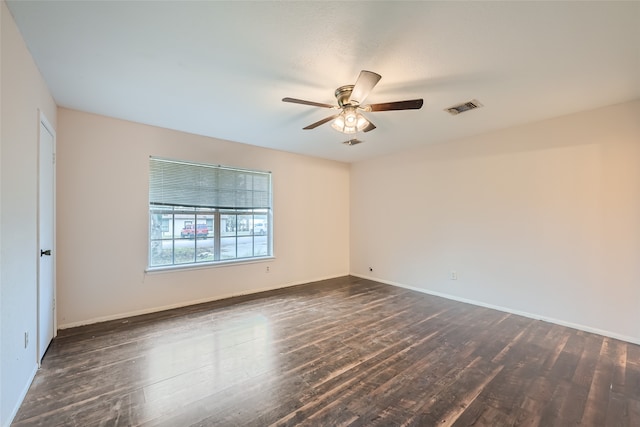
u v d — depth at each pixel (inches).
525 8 60.2
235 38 70.7
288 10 60.9
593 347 104.2
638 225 107.7
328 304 152.6
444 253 167.9
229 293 165.0
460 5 59.4
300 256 199.2
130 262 132.4
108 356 94.7
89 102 110.2
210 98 105.5
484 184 150.1
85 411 68.2
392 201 197.5
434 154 172.6
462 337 112.3
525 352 100.3
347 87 94.2
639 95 103.5
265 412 68.8
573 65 82.7
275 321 127.6
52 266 105.9
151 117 126.3
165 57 79.2
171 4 58.8
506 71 86.0
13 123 65.4
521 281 137.4
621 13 61.5
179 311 139.6
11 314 64.6
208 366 89.3
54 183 108.3
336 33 68.7
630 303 109.3
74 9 60.4
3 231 59.9
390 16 62.8
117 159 128.8
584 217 119.5
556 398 75.1
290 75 88.7
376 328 120.7
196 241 155.3
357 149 185.2
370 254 213.0
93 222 123.2
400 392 77.1
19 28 66.7
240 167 169.3
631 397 75.5
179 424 64.6
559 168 125.6
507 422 66.2
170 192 146.1
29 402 71.0
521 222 137.2
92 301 123.0
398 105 89.0
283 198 190.2
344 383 81.0
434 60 80.1
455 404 72.4
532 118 127.1
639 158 107.3
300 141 165.8
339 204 222.8
